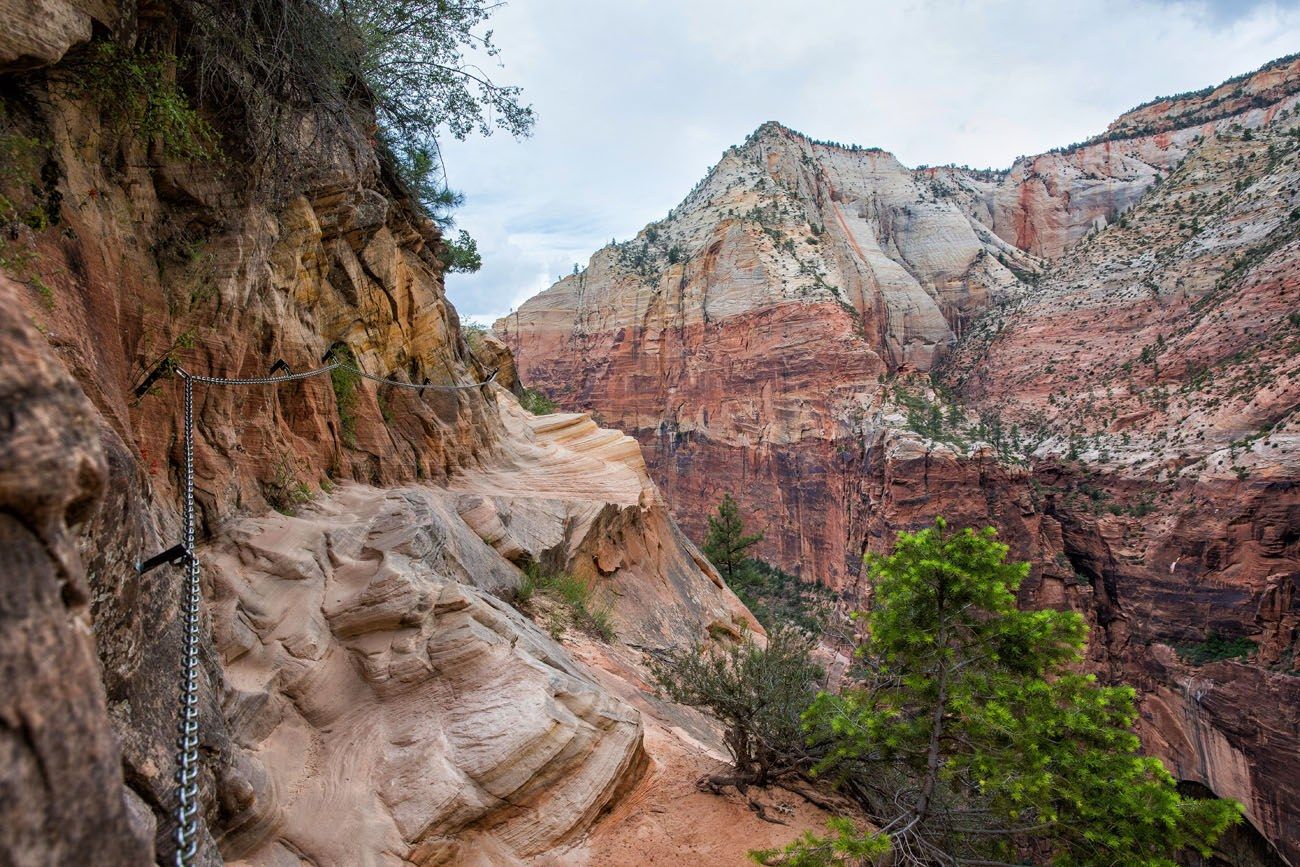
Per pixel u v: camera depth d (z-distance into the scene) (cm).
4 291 164
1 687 125
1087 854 740
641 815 812
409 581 829
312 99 1023
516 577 1356
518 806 712
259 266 954
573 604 1498
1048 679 863
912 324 15688
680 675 1038
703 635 2077
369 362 1410
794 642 1057
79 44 589
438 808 661
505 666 803
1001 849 873
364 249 1460
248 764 596
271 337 991
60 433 156
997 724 747
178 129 739
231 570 792
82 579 163
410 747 710
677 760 972
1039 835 798
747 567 6225
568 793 750
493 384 2533
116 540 364
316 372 941
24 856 118
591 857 723
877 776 970
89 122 648
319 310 1260
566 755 755
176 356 786
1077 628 811
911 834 773
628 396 13712
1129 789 727
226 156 880
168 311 782
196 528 808
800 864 691
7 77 559
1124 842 705
